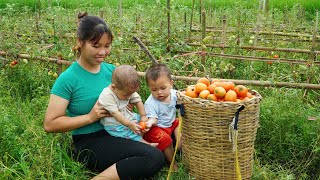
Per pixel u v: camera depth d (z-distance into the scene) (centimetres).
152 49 288
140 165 176
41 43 325
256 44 354
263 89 285
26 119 227
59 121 179
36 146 195
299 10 497
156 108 197
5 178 177
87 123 181
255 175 193
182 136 190
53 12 430
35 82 284
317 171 202
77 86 183
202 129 177
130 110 196
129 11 530
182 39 329
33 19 445
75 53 281
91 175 190
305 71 284
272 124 219
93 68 188
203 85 180
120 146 181
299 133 218
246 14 415
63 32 346
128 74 179
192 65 295
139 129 184
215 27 417
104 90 183
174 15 372
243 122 174
